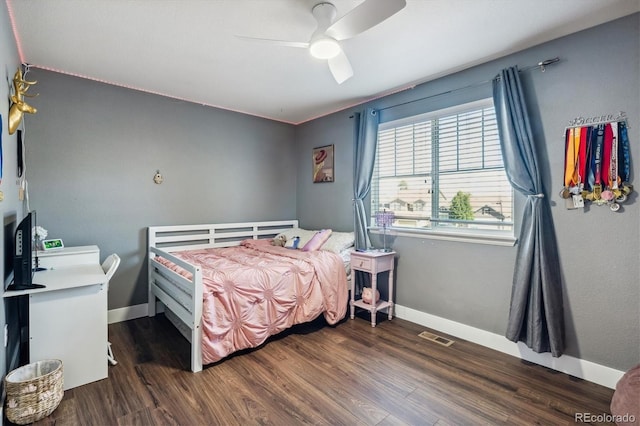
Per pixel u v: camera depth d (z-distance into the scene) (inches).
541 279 90.7
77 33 88.4
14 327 89.4
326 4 74.4
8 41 77.7
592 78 85.8
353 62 106.4
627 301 81.7
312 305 116.0
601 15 80.5
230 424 68.8
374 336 114.8
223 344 93.9
